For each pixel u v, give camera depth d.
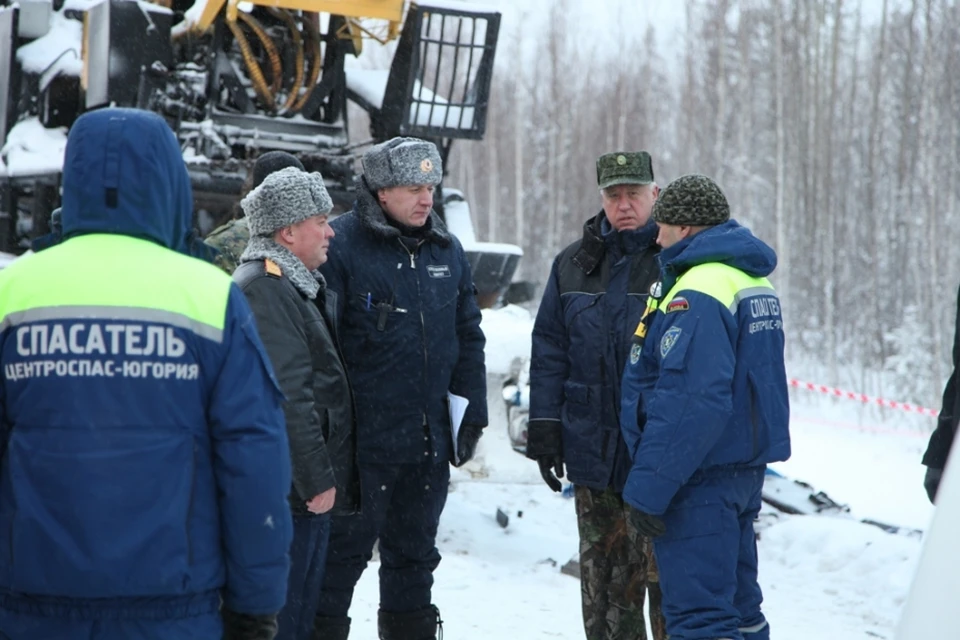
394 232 4.21
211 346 2.29
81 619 2.17
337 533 4.12
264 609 2.31
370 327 4.20
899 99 33.78
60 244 2.38
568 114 41.62
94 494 2.17
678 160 40.62
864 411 22.03
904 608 1.59
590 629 4.38
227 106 8.45
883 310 30.66
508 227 41.62
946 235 29.14
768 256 3.77
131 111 2.38
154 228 2.36
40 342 2.22
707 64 38.16
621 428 4.02
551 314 4.49
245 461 2.27
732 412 3.62
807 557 6.31
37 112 8.47
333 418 3.63
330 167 8.50
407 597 4.31
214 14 7.94
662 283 3.80
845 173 32.66
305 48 8.44
